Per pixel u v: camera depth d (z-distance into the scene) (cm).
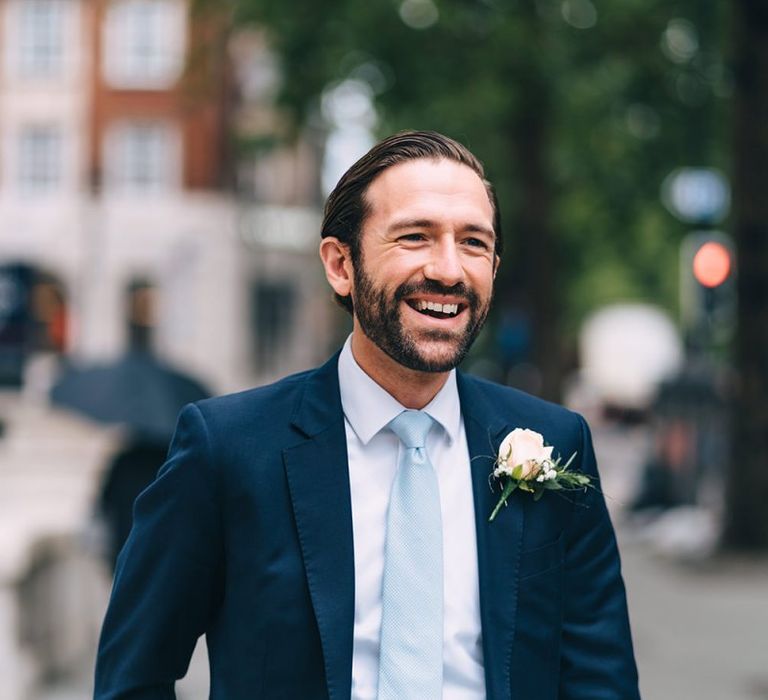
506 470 270
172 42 4044
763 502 1457
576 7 1870
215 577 270
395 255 263
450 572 267
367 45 1784
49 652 923
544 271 2225
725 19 1741
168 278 4059
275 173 4219
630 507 1708
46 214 4075
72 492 1972
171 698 273
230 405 273
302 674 258
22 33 4103
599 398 4697
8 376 2280
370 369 272
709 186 1579
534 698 264
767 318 1460
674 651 998
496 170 2191
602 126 2044
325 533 262
